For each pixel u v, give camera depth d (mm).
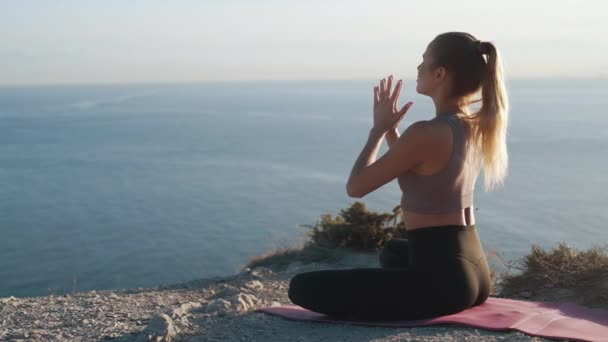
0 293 55406
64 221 94625
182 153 199375
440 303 3209
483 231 68188
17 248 76250
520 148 183000
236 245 76375
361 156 3307
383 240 9898
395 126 3527
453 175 3094
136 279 60844
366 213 10367
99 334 3852
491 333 3180
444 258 3172
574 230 69312
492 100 3113
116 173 153000
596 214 79875
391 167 3125
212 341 3508
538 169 137250
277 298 5809
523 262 5457
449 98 3221
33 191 125562
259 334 3549
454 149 3074
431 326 3289
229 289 6316
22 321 4500
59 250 75000
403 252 3717
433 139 3061
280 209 102625
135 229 88312
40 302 5484
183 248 75438
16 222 93250
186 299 5984
